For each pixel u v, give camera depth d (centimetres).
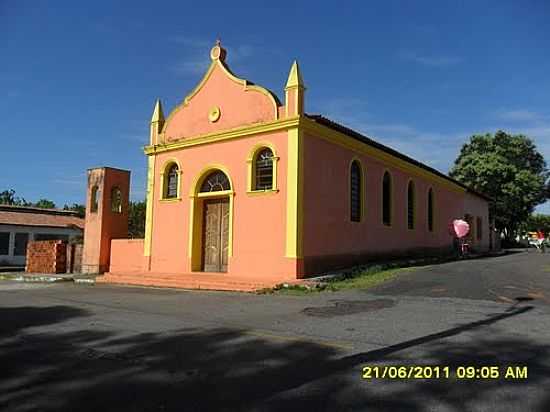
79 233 4056
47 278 1889
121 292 1388
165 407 429
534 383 478
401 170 2156
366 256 1794
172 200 1772
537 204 4256
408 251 2180
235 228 1553
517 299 1013
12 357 613
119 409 427
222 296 1230
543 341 644
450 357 571
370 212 1844
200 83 1744
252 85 1579
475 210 3278
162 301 1151
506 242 4472
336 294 1159
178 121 1805
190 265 1683
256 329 761
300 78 1467
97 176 2081
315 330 742
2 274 2255
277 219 1449
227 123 1634
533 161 4325
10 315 958
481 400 435
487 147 4259
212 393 464
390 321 800
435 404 427
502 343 634
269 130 1488
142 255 1886
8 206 4044
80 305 1100
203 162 1689
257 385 485
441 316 837
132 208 3753
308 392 461
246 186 1542
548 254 2911
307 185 1462
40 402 448
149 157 1880
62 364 576
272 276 1434
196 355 605
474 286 1216
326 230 1545
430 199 2508
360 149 1778
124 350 640
